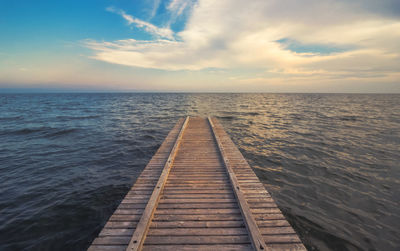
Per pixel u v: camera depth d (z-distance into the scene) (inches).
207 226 137.8
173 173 230.5
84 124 781.9
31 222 194.4
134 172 324.8
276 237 127.0
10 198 239.0
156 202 161.3
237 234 130.6
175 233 130.5
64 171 325.7
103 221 199.8
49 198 240.2
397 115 1101.7
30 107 1700.3
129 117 1000.9
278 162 362.3
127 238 125.6
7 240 170.4
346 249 161.0
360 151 428.1
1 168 336.8
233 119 922.7
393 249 160.7
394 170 325.7
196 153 308.2
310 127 714.8
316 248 162.6
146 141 522.9
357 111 1347.2
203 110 1414.9
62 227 188.9
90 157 396.5
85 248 164.6
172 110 1408.7
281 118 957.2
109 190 262.5
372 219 200.4
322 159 378.3
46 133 615.8
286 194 249.3
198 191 187.5
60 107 1699.1
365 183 280.5
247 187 195.3
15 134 601.6
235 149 329.7
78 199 238.8
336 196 245.1
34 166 347.6
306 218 200.8
